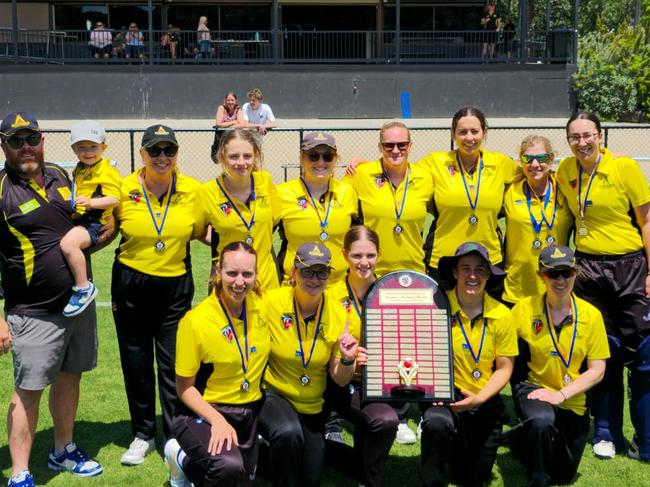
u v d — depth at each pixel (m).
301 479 5.18
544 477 5.29
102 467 5.63
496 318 5.28
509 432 5.84
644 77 28.23
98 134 5.54
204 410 4.82
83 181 5.48
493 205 6.15
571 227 6.15
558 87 28.47
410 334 5.24
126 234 5.56
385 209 6.11
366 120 27.66
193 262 11.40
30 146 5.03
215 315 4.87
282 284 6.01
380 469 5.15
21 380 5.12
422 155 20.14
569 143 5.81
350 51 31.83
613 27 50.62
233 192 5.71
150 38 27.47
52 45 30.08
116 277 5.66
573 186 5.91
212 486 4.71
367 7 31.52
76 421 6.42
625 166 5.74
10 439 5.16
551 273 5.25
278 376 5.18
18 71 27.30
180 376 4.89
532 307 5.44
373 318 5.28
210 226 5.88
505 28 31.03
